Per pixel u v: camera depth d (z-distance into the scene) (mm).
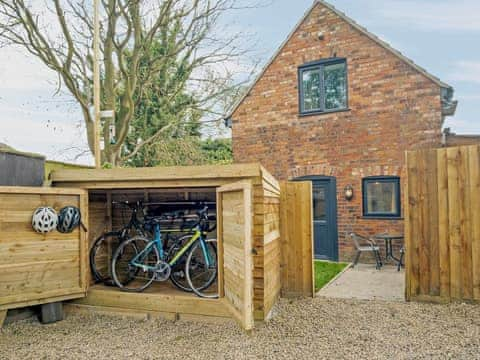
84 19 11484
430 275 5191
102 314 5141
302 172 9984
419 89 8711
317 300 5637
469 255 4930
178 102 14812
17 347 4055
